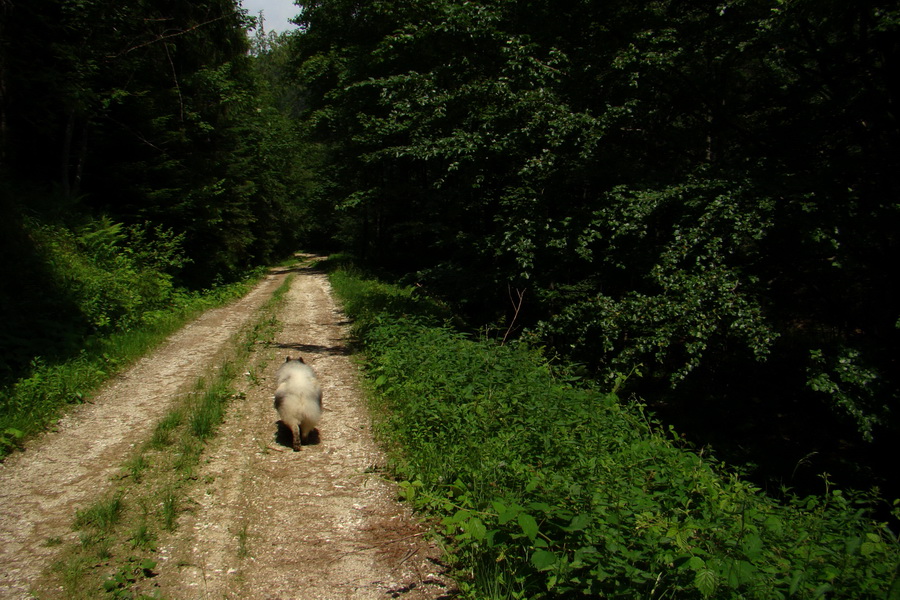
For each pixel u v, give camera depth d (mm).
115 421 7508
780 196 8742
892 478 9078
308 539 4891
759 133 11359
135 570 4312
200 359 11008
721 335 10211
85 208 15711
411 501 5500
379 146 23625
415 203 23328
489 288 14203
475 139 11852
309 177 49094
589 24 12273
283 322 15797
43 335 9719
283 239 49969
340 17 24125
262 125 27594
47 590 4066
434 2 13578
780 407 11500
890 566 3551
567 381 8383
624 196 10977
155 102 18250
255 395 8805
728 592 3336
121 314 12398
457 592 4195
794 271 10102
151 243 17562
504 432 5969
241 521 5148
